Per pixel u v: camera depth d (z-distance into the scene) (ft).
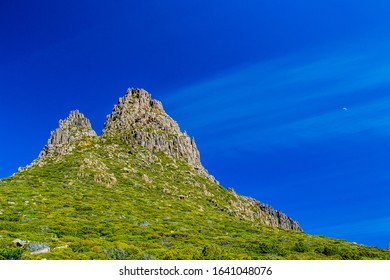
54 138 604.90
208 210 345.92
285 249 201.98
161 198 343.26
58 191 298.15
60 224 204.03
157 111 619.26
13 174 364.17
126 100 617.21
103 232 200.03
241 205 437.99
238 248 191.83
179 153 521.24
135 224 230.89
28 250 138.00
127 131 531.50
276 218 516.73
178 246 180.04
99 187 327.06
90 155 412.16
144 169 425.28
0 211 221.87
